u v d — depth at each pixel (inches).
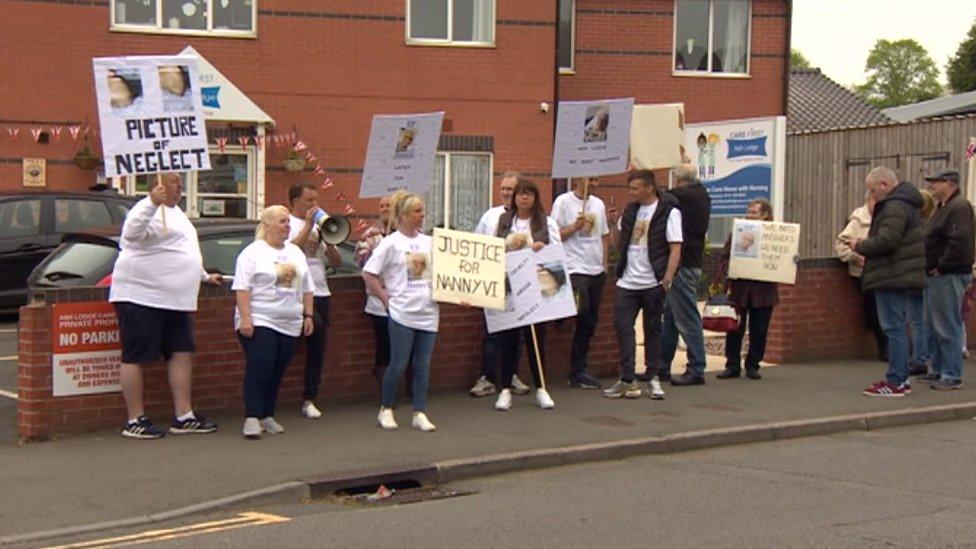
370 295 395.5
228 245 408.8
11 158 743.1
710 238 928.3
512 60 844.0
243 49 787.4
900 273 425.4
